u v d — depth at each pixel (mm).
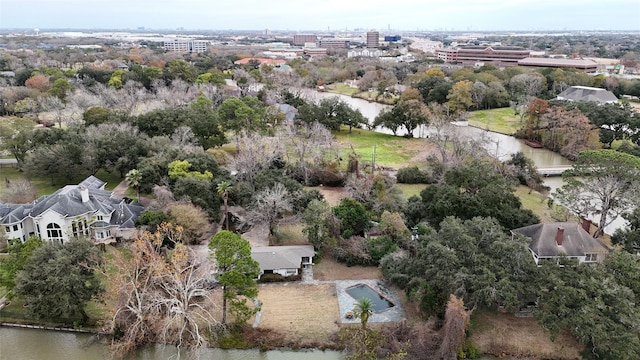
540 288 45562
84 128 97312
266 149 87500
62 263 46531
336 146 106875
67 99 132500
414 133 137375
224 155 92375
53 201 63656
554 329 42406
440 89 156500
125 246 60969
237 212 72875
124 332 46656
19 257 49406
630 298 42438
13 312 49875
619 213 64812
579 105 120875
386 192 74875
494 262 47344
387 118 128750
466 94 144625
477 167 72000
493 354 45219
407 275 52219
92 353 45688
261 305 49062
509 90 169875
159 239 50219
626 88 172625
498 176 70312
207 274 49719
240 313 47781
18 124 94688
